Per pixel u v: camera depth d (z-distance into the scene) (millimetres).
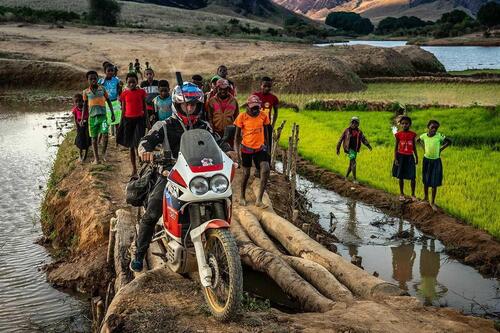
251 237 8898
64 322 7902
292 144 13383
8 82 38188
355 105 26859
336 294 6816
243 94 37719
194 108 5922
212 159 5406
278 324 5695
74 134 18094
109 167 12914
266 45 59062
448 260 9930
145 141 5891
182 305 6008
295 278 7059
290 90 37469
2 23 63562
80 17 81938
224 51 49906
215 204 5512
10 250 10414
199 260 5484
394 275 9320
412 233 11078
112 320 5723
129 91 11656
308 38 123188
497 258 9531
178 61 45375
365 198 13391
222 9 171125
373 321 5961
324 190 14383
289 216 10820
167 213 5750
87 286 8750
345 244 10656
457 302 8312
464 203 11984
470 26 147500
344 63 41062
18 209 12594
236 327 5512
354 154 14273
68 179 12727
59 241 10719
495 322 6855
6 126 23609
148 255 7547
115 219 8922
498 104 25656
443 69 54969
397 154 12500
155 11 111125
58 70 39000
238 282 5199
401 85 40812
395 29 196000
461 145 18000
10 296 8633
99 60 44219
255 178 12078
